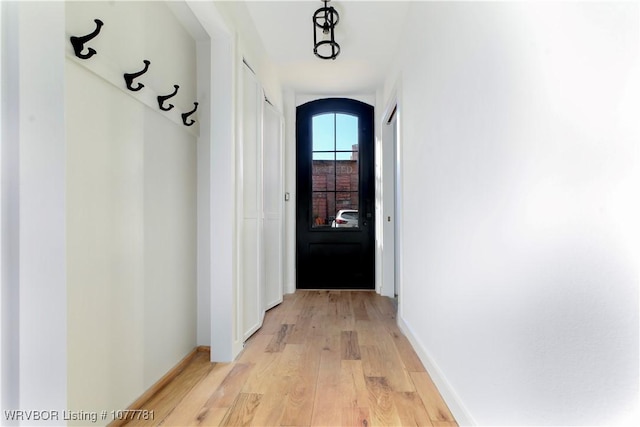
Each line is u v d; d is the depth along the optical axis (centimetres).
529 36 80
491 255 99
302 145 372
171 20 167
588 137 62
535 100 78
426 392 147
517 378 85
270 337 220
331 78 327
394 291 341
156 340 150
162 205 156
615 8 57
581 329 64
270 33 243
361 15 219
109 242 118
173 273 166
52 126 60
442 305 146
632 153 54
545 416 74
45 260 58
